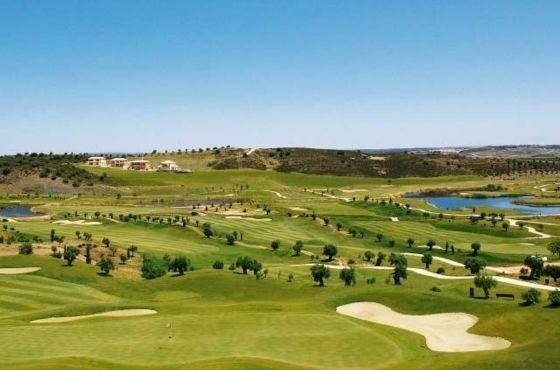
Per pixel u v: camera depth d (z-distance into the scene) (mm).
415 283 92250
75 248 109000
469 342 56906
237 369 42719
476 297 78375
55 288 82562
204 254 122000
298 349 50625
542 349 47781
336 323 59156
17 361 45562
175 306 69250
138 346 50406
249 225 165250
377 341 53406
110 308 66875
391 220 177625
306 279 95438
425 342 56438
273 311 64688
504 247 134750
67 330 55781
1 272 90125
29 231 141750
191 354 48250
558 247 119688
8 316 65562
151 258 107000
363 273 103875
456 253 128125
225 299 80938
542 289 86438
